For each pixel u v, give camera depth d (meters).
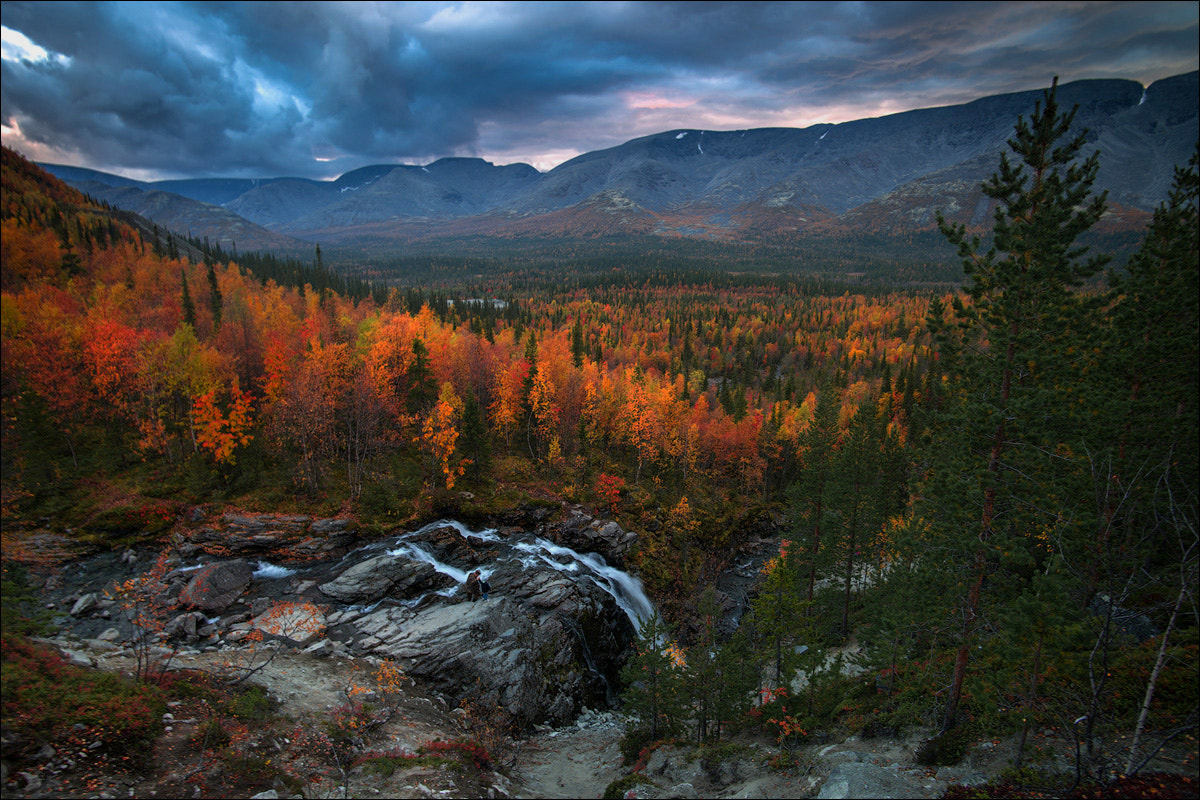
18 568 39.00
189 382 55.59
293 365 65.25
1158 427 26.56
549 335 150.75
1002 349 22.22
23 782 17.42
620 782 26.28
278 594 44.47
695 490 81.44
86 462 50.91
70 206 121.81
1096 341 27.33
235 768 21.14
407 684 37.12
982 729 21.58
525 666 42.56
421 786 22.80
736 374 162.25
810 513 49.44
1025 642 18.81
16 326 46.94
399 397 69.88
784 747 26.44
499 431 79.31
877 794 18.42
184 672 28.59
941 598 25.20
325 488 56.72
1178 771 16.27
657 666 32.22
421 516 56.81
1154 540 25.06
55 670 23.14
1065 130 20.44
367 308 117.81
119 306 68.25
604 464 79.81
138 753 20.36
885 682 30.55
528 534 61.94
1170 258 28.95
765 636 34.81
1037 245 21.16
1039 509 21.19
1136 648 22.23
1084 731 18.45
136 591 29.48
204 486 50.72
